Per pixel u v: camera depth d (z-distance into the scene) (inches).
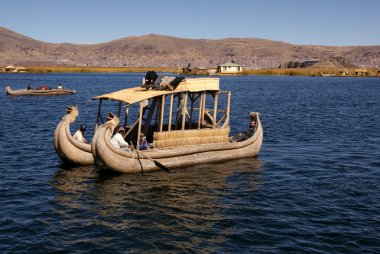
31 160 801.6
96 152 671.1
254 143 865.5
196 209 548.7
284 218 521.7
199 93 853.8
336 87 4082.2
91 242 445.4
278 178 705.6
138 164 705.6
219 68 7514.8
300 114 1711.4
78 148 743.1
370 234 474.6
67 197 587.2
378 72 7721.5
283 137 1127.0
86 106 2000.5
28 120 1392.7
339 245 446.6
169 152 733.3
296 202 582.9
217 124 871.1
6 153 856.9
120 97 739.4
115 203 565.3
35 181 660.7
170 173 719.7
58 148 738.2
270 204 573.6
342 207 563.5
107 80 5255.9
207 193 616.7
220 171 743.7
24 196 588.7
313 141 1069.1
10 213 523.2
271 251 430.9
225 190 633.6
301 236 468.1
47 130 1184.8
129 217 516.1
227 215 528.7
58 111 1708.9
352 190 638.5
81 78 5885.8
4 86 3627.0
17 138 1035.9
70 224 492.1
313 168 776.9
